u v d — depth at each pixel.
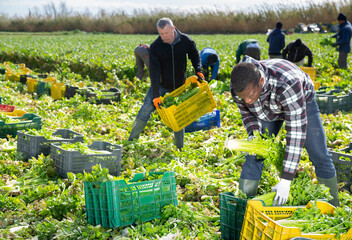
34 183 5.15
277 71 3.44
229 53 19.97
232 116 8.88
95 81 15.44
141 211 3.98
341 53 15.48
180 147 6.73
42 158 5.50
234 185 4.93
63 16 63.66
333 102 9.41
